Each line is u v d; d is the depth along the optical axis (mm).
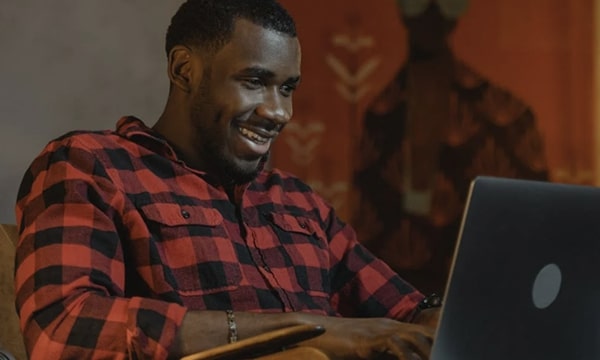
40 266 1599
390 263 3652
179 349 1513
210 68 1859
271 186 2062
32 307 1563
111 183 1747
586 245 1472
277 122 1877
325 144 3646
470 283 1334
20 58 2859
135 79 3148
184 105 1909
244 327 1530
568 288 1467
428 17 3678
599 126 3703
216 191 1892
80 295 1556
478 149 3678
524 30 3703
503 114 3688
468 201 1305
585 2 3705
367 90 3670
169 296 1716
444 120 3674
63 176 1715
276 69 1858
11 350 1983
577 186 1439
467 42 3686
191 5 1899
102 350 1514
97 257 1633
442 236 3645
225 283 1791
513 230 1354
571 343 1510
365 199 3652
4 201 2797
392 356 1504
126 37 3123
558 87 3699
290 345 1498
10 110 2828
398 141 3660
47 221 1655
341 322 1529
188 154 1910
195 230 1806
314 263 1999
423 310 1985
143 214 1772
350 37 3664
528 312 1420
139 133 1858
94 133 1838
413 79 3672
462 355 1362
